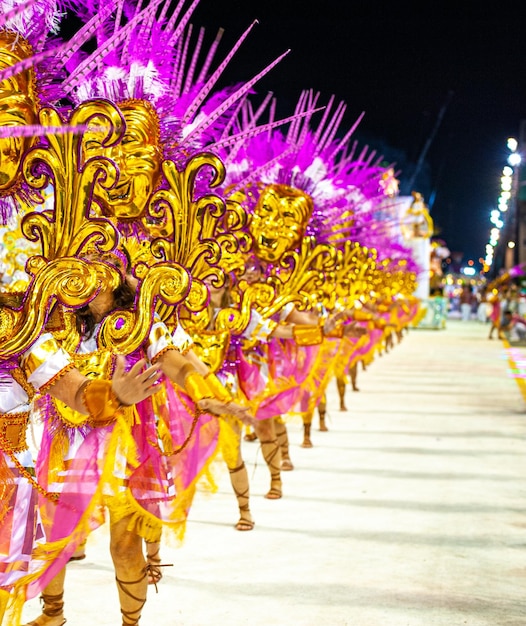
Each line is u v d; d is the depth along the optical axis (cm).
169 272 384
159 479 390
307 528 606
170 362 389
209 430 500
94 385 324
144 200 414
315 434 1032
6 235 585
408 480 770
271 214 686
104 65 431
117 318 382
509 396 1417
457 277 6975
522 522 627
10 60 318
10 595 329
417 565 523
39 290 326
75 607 443
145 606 448
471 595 471
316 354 791
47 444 370
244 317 617
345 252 1142
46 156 345
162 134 450
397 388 1539
